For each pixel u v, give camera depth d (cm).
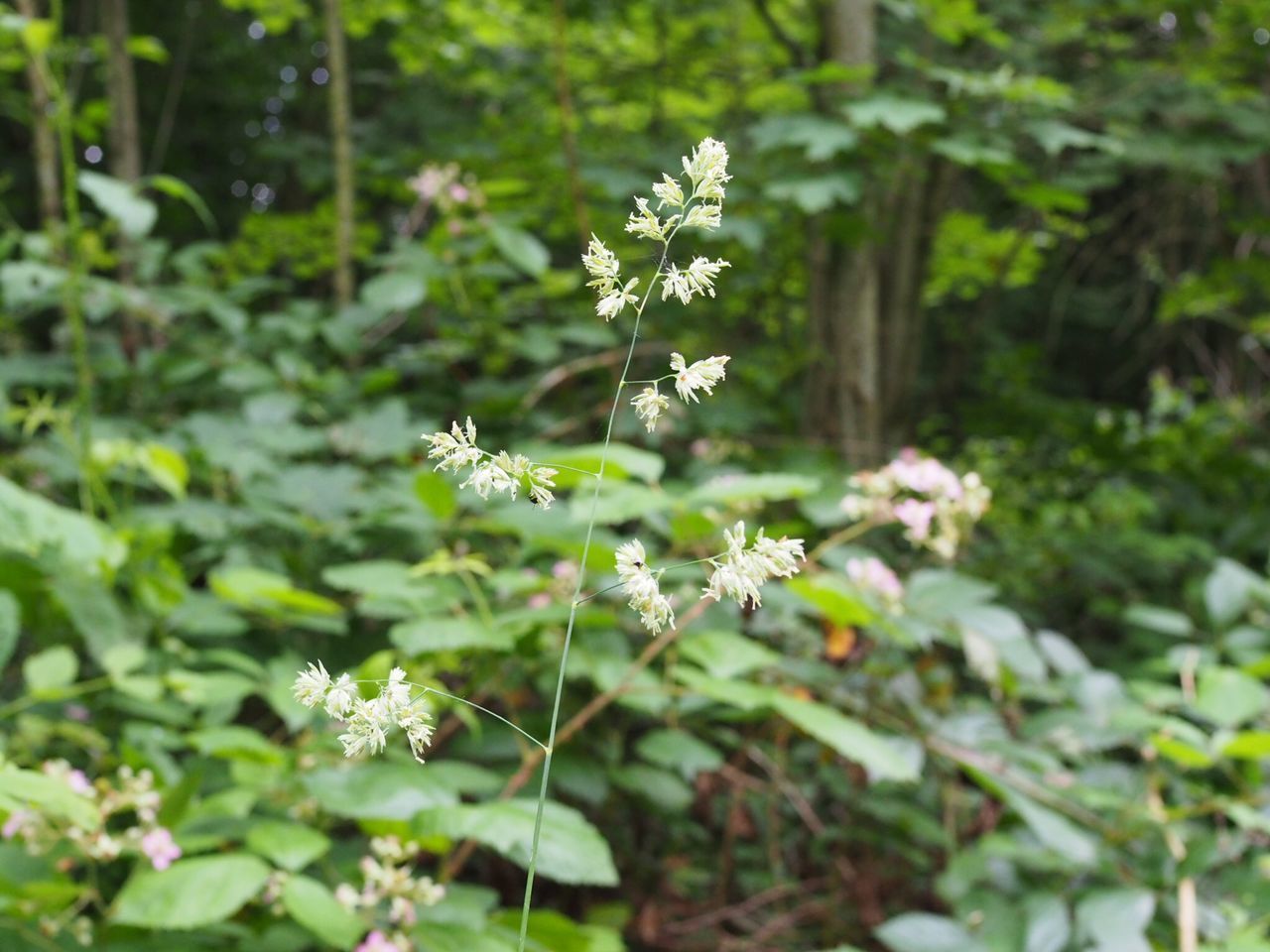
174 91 550
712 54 468
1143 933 196
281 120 860
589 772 215
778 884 270
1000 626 221
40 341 482
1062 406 567
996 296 658
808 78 317
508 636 189
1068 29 455
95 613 210
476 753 215
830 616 203
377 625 267
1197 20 467
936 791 262
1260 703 214
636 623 230
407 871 161
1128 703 240
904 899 271
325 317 379
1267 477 522
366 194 600
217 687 190
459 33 486
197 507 267
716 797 297
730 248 423
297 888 149
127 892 142
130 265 374
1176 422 697
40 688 184
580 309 397
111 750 217
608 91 482
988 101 359
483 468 93
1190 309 610
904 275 480
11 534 173
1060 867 211
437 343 371
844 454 396
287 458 317
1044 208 388
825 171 353
